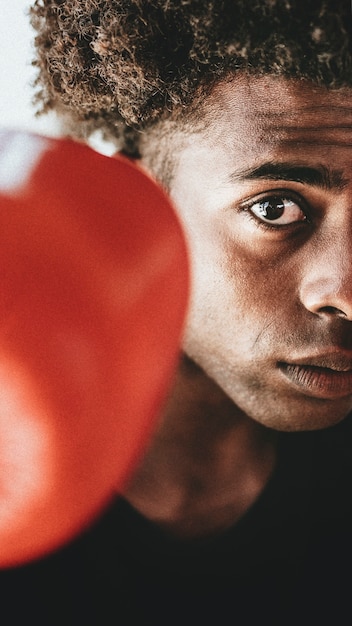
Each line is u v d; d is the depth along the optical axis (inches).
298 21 26.1
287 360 32.5
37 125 39.8
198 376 36.4
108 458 20.3
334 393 32.5
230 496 38.8
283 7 26.0
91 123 37.6
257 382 34.0
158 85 30.6
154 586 36.7
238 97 30.9
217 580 37.1
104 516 37.6
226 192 32.0
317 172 30.2
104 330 19.6
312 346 31.6
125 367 20.0
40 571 36.7
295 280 31.8
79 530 21.6
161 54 29.7
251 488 39.2
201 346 35.0
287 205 31.5
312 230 31.6
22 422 19.1
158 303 21.2
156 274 21.3
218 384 35.9
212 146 32.1
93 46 30.1
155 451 37.7
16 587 36.4
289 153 30.1
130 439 21.0
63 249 19.7
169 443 37.8
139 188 22.7
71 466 19.6
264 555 38.2
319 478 41.4
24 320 18.8
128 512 37.7
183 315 22.5
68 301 19.2
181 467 38.0
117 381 19.8
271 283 32.1
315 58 27.3
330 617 37.1
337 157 30.0
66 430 19.1
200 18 27.7
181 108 32.1
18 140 22.7
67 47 31.4
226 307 33.2
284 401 33.7
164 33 29.3
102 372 19.5
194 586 36.9
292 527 39.2
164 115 33.1
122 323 20.0
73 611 36.0
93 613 36.0
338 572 38.5
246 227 32.0
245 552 38.2
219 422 37.7
